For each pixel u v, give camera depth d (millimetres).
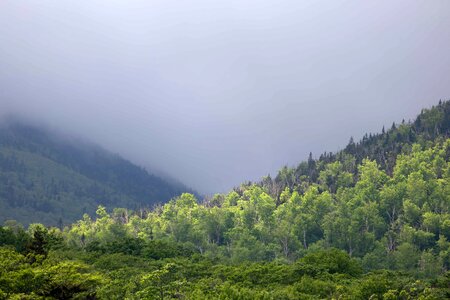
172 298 53906
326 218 175375
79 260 75438
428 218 167125
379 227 176625
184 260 84125
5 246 78625
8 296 40812
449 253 147500
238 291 56219
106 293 54594
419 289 58812
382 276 66500
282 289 60500
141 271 69812
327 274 69875
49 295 40531
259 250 162125
